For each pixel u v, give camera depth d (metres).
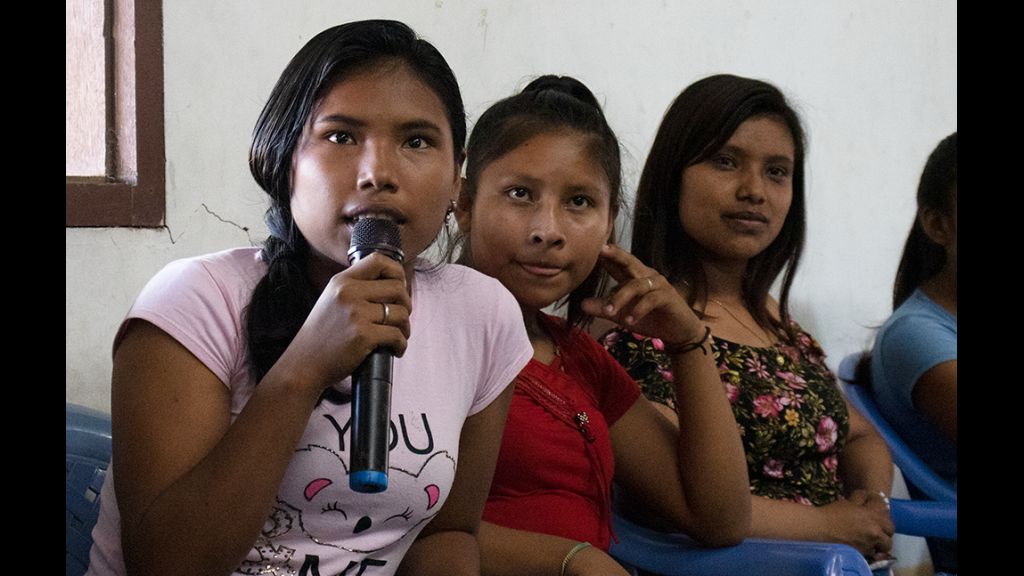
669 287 1.84
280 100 1.34
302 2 2.21
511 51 2.51
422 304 1.42
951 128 3.36
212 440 1.24
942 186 2.77
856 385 2.76
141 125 2.03
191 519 1.17
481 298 1.48
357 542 1.34
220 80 2.12
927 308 2.71
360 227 1.24
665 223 2.29
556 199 1.77
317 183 1.28
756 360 2.18
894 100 3.23
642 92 2.72
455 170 1.41
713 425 1.89
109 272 2.01
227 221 2.13
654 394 2.06
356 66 1.30
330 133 1.29
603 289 2.01
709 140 2.23
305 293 1.31
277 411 1.17
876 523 2.14
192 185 2.09
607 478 1.79
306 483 1.29
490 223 1.78
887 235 3.24
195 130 2.09
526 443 1.71
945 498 2.54
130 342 1.25
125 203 2.01
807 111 3.05
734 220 2.22
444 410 1.39
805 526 2.06
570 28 2.60
